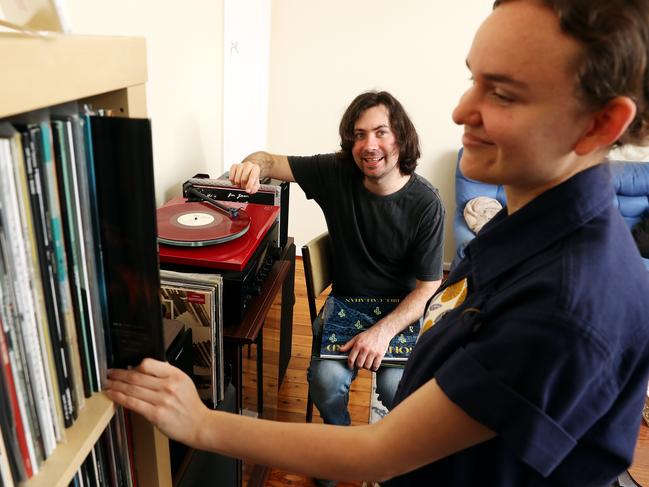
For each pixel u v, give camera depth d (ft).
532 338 1.55
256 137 9.12
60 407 1.69
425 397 1.77
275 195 5.10
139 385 1.93
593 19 1.35
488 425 1.62
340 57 9.70
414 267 5.61
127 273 1.80
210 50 6.17
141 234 1.71
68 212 1.57
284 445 1.90
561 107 1.49
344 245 5.72
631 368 1.63
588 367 1.51
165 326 2.91
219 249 4.02
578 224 1.71
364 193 5.47
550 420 1.56
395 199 5.40
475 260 2.02
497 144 1.63
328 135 10.32
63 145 1.49
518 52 1.47
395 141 5.14
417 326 5.41
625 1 1.36
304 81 9.93
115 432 2.11
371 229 5.55
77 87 1.50
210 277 3.46
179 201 4.80
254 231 4.35
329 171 5.62
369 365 4.93
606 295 1.56
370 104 5.13
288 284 6.15
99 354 1.88
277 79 9.96
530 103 1.51
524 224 1.84
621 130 1.50
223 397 3.76
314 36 9.57
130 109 1.86
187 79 5.55
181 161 5.61
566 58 1.41
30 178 1.38
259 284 4.48
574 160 1.68
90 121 1.58
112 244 1.76
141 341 1.93
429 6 9.20
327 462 1.86
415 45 9.50
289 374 7.24
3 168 1.27
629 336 1.60
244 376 4.67
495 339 1.66
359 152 5.16
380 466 1.82
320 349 5.22
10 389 1.41
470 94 1.68
